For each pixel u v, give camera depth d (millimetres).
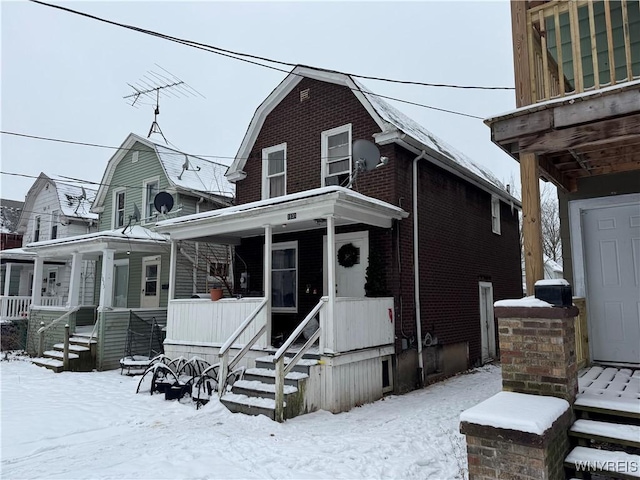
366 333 8523
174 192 14969
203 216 9805
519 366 4449
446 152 12422
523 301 4477
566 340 4371
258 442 5707
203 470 4797
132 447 5727
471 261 12758
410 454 5348
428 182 11039
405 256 9883
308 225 10273
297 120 11984
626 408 4113
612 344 6457
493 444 3762
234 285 12227
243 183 12992
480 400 8445
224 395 7664
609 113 4426
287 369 7172
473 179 12711
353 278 10102
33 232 21766
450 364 11148
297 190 11672
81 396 8852
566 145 4707
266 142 12602
